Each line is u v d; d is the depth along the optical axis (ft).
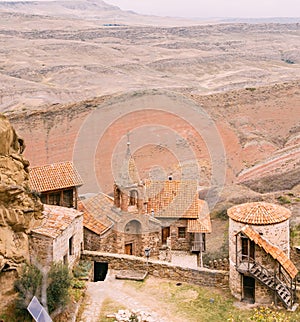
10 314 71.46
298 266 112.06
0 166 76.28
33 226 85.61
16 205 79.41
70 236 94.17
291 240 124.47
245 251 91.25
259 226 89.86
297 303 88.84
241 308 87.15
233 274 91.91
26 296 72.95
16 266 76.38
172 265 98.12
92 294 90.12
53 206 100.99
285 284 90.74
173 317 82.99
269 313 78.02
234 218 91.71
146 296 90.58
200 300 89.76
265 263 89.76
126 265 100.83
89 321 79.87
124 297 89.61
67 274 81.56
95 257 101.76
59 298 77.36
